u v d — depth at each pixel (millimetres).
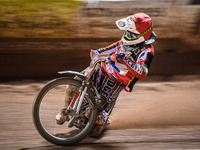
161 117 10320
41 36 17078
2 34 16703
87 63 16328
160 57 17984
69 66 15828
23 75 14391
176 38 19234
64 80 7711
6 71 14570
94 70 7992
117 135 8750
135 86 13758
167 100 12117
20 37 16891
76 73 7711
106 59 7750
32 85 13195
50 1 17062
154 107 11297
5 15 16641
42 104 8641
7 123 9195
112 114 10539
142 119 10094
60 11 17234
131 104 11602
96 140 8383
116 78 7988
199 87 14000
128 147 8031
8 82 13414
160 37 19141
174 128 9492
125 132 8984
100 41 17875
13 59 15766
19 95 11820
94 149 7828
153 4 22281
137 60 7660
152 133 8961
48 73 14859
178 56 18234
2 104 10734
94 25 18656
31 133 8609
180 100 12156
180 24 19781
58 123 8242
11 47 16375
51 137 7723
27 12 16844
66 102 8312
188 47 19047
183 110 11047
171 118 10266
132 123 9750
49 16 17125
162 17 20344
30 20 16922
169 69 16547
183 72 16219
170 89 13602
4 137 8266
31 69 15055
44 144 7969
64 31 17391
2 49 16219
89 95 7945
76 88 8062
